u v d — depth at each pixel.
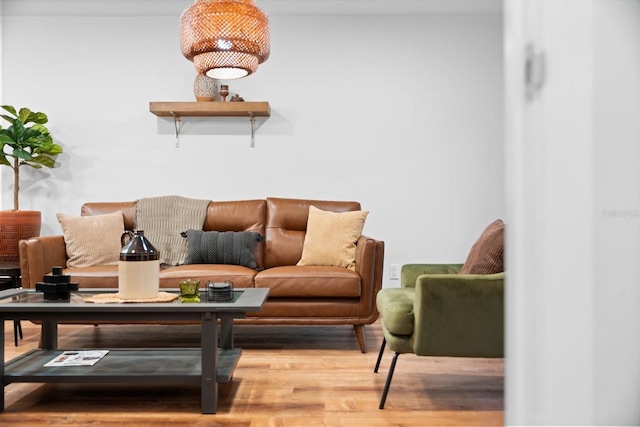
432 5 4.05
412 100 4.23
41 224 4.17
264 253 3.63
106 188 4.20
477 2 4.00
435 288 1.90
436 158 4.23
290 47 4.22
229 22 2.64
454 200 4.22
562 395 0.33
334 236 3.41
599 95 0.33
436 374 2.45
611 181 0.33
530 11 0.34
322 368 2.55
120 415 1.94
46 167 4.18
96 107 4.20
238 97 4.06
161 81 4.21
